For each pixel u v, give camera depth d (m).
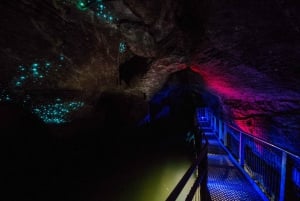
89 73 5.14
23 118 4.33
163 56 5.40
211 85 7.99
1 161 3.70
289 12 2.42
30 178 3.97
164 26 4.17
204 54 4.89
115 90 6.63
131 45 5.02
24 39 3.66
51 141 4.89
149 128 9.79
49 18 3.61
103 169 5.92
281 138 5.02
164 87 9.69
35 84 4.32
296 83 3.79
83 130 6.00
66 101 5.12
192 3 3.52
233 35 3.54
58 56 4.27
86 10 3.71
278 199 4.00
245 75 4.81
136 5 3.64
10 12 3.24
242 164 5.63
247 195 4.19
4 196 3.46
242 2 2.72
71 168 4.98
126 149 7.52
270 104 5.27
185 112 15.45
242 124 7.05
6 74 3.86
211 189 4.45
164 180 7.69
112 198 5.58
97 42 4.57
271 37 3.09
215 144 9.15
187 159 8.81
